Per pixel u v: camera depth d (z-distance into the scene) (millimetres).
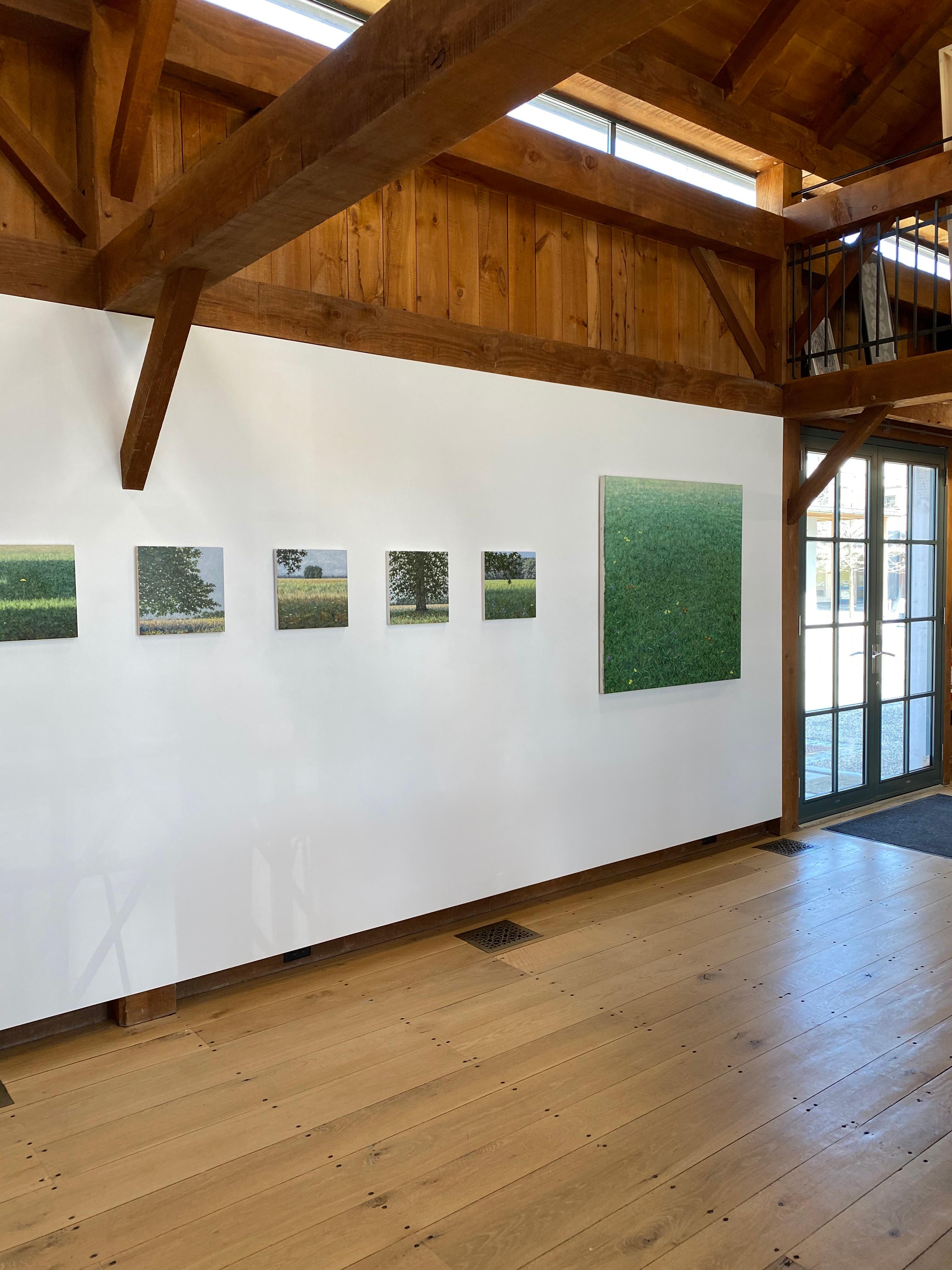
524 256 4113
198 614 3088
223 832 3191
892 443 5887
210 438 3105
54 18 2799
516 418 3939
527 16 1271
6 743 2762
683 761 4719
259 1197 2176
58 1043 2928
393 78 1542
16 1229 2078
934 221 4742
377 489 3516
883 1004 3145
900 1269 1926
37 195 2912
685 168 4914
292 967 3498
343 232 3537
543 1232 2043
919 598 6215
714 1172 2244
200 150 3203
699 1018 3051
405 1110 2523
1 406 2721
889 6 4805
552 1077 2691
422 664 3684
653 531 4457
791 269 5109
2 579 2717
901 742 6168
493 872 3965
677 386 4566
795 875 4539
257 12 3408
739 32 4539
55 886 2865
